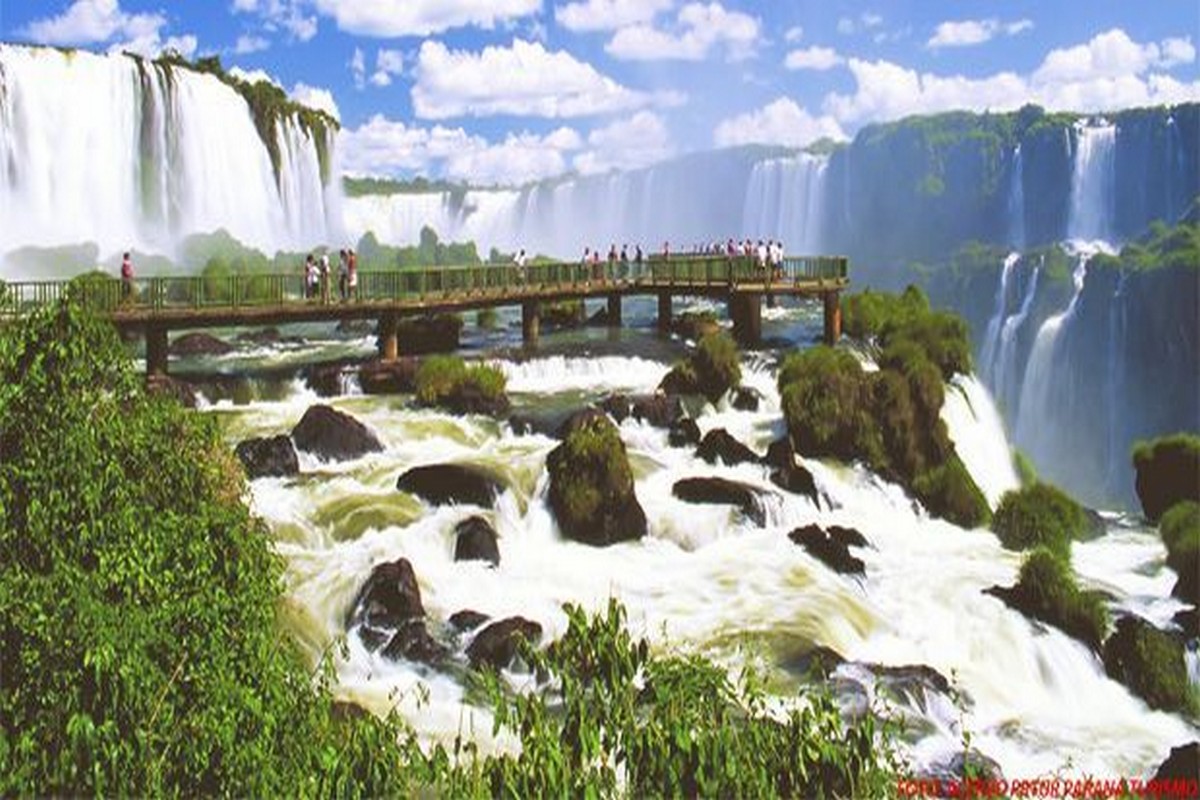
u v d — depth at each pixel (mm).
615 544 25625
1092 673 22312
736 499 27016
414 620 20656
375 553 23328
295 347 43875
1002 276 90062
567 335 47250
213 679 9773
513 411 32750
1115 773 19188
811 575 24391
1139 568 28188
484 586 23141
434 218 108750
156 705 9312
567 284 45562
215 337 44156
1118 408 78812
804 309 56938
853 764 9641
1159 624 23781
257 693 10289
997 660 22516
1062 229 101875
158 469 11406
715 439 30250
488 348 42812
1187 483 32094
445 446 30031
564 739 9406
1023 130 118000
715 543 26094
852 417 31312
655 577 24219
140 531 10359
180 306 35562
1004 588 24109
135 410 11672
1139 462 33250
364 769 9758
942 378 37250
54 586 9430
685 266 57688
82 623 9141
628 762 9266
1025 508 29203
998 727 20453
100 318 11250
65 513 10133
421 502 25891
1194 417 74438
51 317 10789
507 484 26266
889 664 21750
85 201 66938
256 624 10906
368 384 35000
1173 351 75938
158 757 9336
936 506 30469
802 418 31484
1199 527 28844
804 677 19984
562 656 9836
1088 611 23047
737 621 22125
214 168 76562
